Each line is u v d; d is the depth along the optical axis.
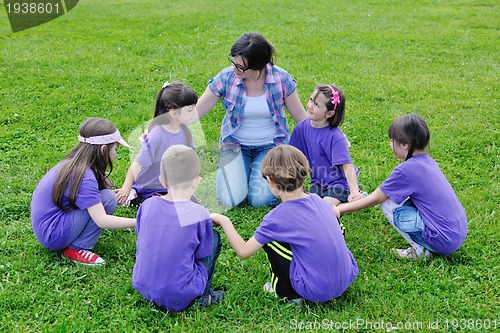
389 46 9.27
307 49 8.89
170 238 3.07
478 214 4.30
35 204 3.59
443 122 6.12
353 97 6.88
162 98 3.68
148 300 3.25
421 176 3.64
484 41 9.58
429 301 3.29
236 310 3.23
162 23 10.52
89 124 3.60
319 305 3.26
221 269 3.65
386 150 5.47
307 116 4.26
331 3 12.76
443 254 3.74
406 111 6.45
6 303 3.22
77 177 3.47
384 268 3.65
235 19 10.86
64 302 3.27
